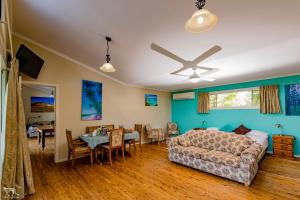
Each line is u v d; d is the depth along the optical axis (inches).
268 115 189.5
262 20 84.4
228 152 135.9
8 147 89.1
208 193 100.9
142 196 98.3
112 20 102.9
